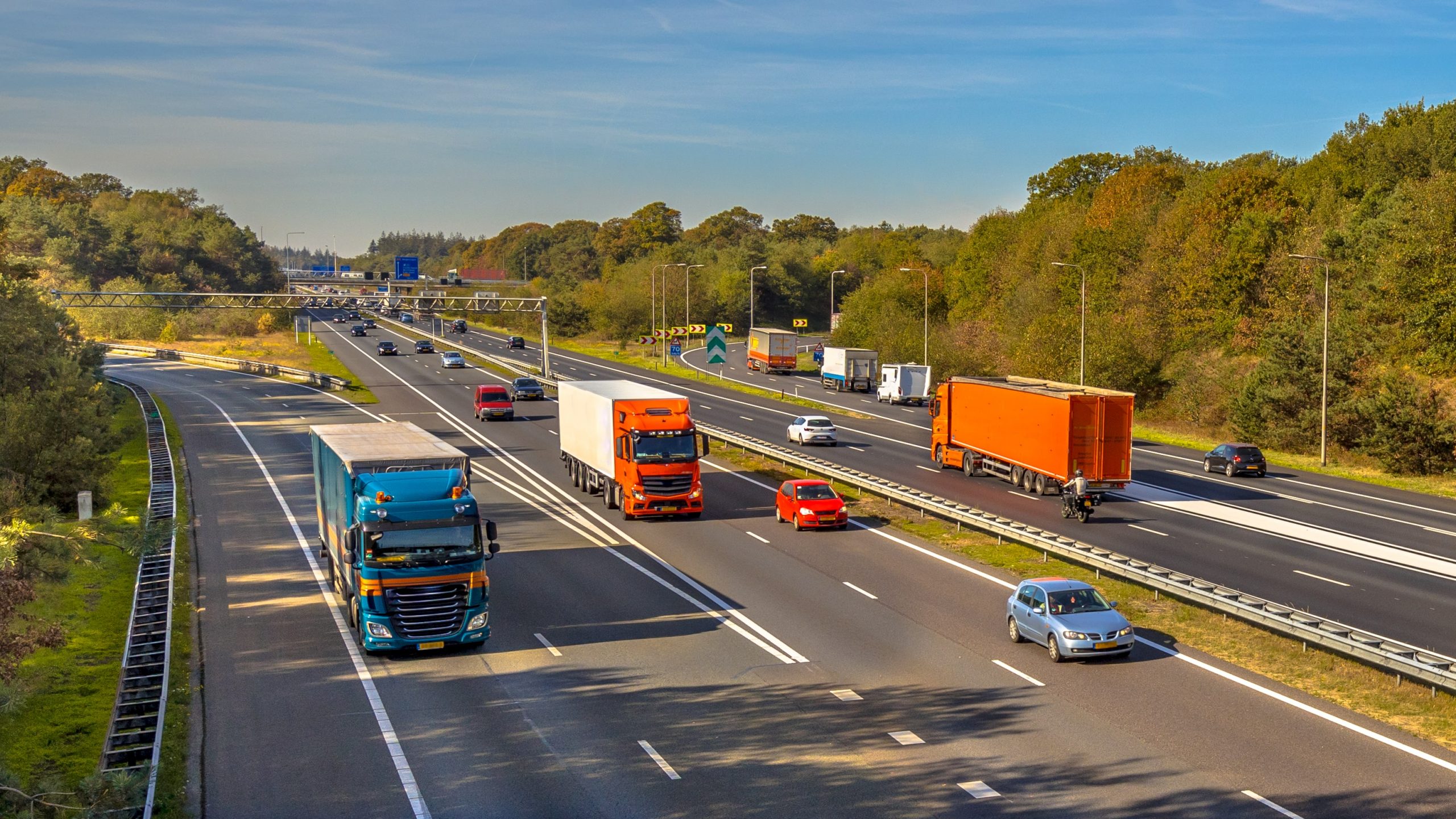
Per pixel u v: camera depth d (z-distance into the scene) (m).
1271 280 86.19
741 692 23.67
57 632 16.84
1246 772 18.88
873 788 18.47
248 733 21.45
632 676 24.88
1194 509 45.66
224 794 18.55
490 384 99.06
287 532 41.47
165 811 17.62
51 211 180.00
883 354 113.44
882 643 27.27
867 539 40.28
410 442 31.78
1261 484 53.25
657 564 36.59
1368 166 93.12
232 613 30.50
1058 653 25.33
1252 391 69.75
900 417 81.56
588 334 180.00
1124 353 83.88
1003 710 22.28
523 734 21.28
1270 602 28.06
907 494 44.84
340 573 30.59
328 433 34.44
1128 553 36.53
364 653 26.70
